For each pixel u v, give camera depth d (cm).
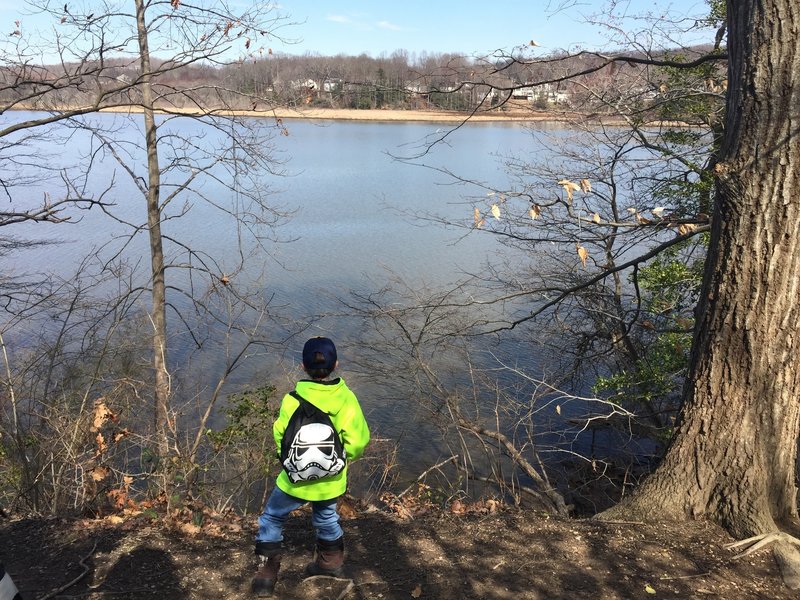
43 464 648
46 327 1180
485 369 1037
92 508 515
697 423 453
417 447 1052
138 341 998
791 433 438
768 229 412
